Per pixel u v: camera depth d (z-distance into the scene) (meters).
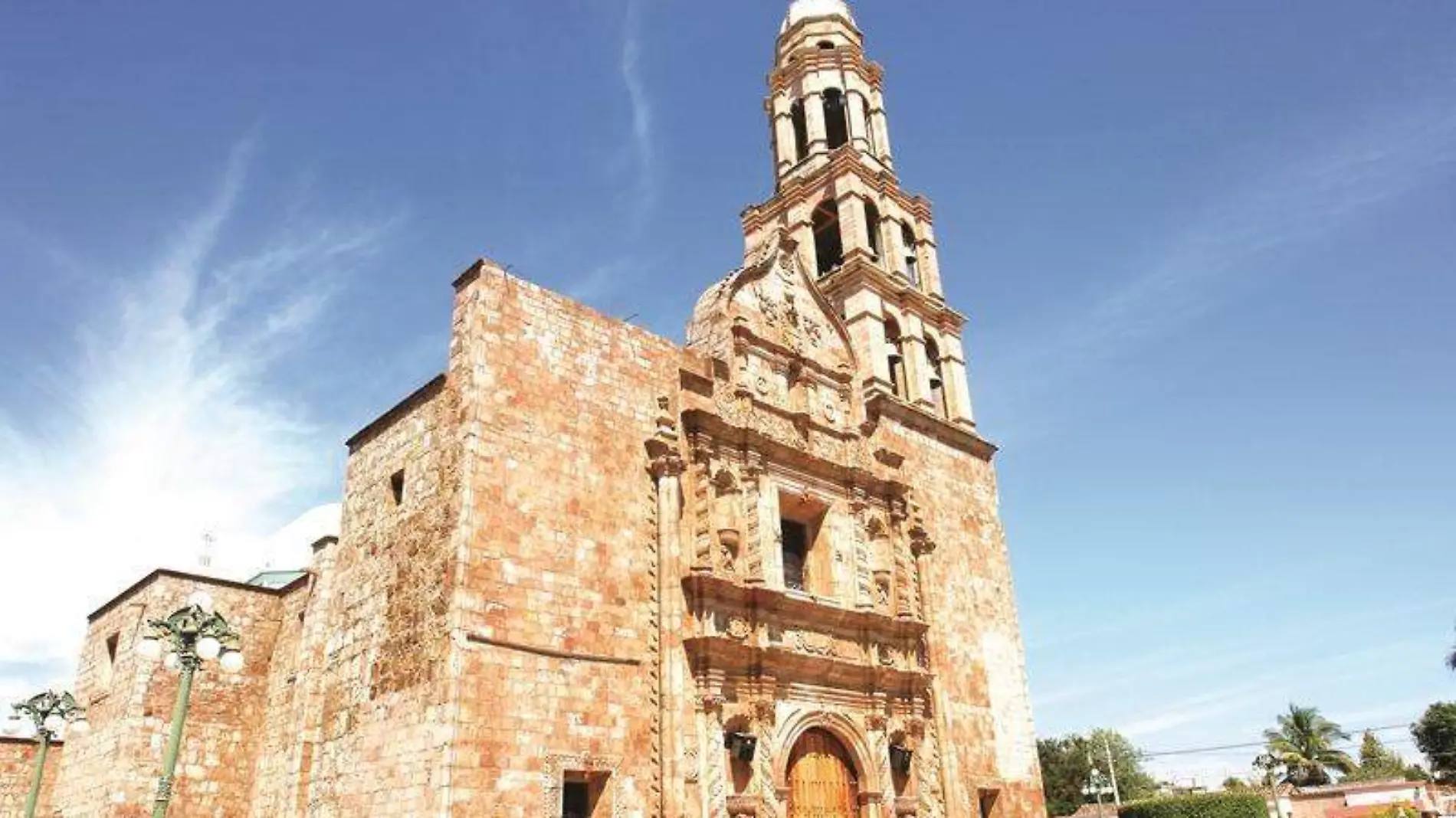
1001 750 34.50
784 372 32.19
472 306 24.64
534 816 21.23
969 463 39.06
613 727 23.39
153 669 30.89
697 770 24.34
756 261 32.91
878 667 29.98
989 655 35.84
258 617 33.50
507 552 22.81
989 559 37.91
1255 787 88.12
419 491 24.25
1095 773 74.50
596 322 27.00
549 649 22.75
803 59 45.81
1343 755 88.12
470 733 20.83
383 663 23.25
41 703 28.03
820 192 42.81
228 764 31.30
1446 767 80.00
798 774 27.59
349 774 23.08
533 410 24.61
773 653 26.92
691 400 28.66
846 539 31.44
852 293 39.41
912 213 44.81
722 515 27.75
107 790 30.06
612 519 25.28
